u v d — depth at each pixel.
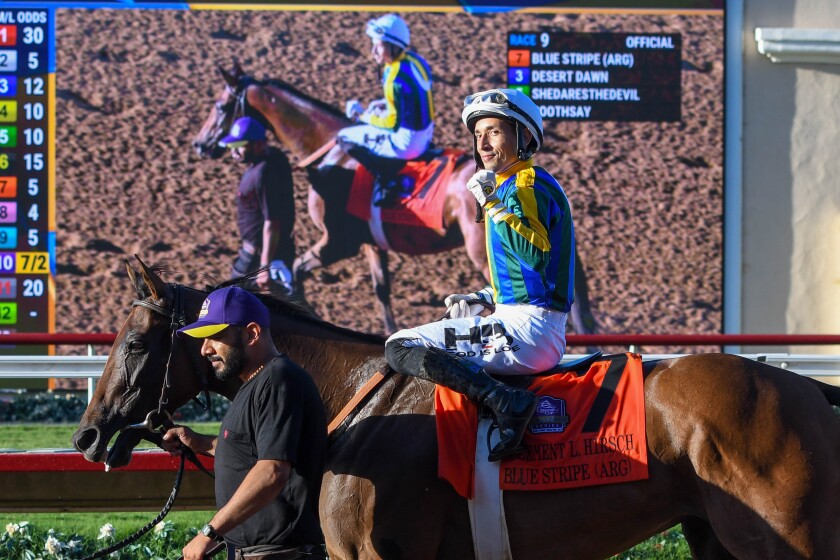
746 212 23.47
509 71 22.88
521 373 7.18
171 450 7.88
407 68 22.75
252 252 22.45
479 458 6.88
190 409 20.03
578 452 6.81
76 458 10.24
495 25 22.89
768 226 23.50
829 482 6.42
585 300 22.98
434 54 22.84
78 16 22.45
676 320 23.08
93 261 22.28
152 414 7.71
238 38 22.69
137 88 22.50
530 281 7.12
